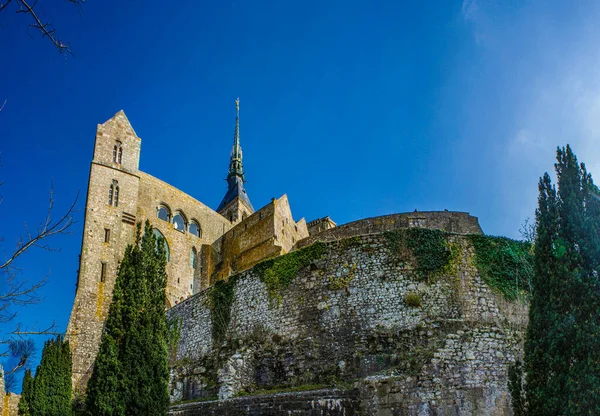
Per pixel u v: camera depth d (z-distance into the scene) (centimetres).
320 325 3209
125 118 6444
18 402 3544
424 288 3122
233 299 3694
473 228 4159
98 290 5309
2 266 1523
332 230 4497
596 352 1788
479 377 2492
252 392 3002
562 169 2095
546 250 2020
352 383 2611
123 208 5916
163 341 2711
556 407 1797
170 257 6425
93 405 2478
